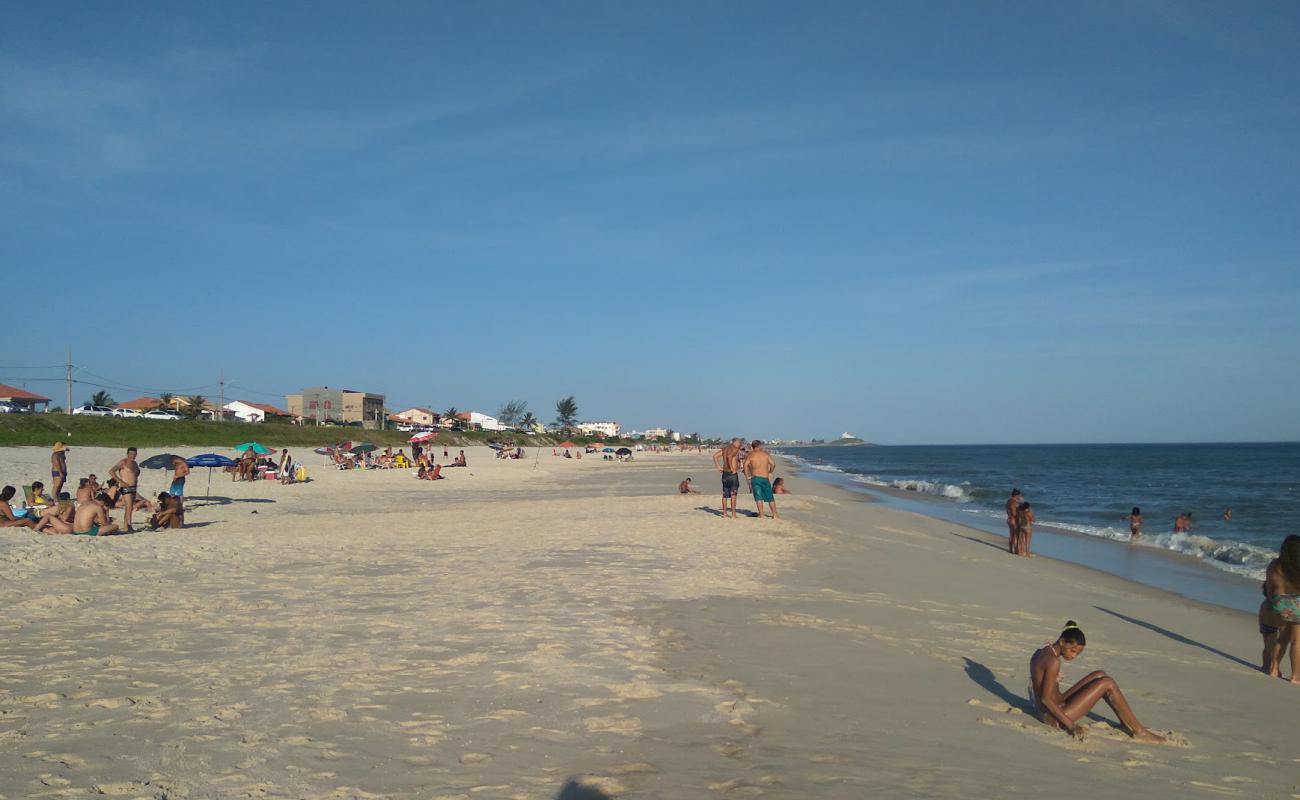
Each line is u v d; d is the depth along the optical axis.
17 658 6.71
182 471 20.06
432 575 11.55
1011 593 12.80
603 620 8.76
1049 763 5.25
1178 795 4.86
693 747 5.10
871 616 9.81
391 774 4.50
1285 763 5.71
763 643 8.05
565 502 26.75
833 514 24.14
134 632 7.73
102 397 103.12
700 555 14.27
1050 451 198.62
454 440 110.69
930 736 5.62
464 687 6.21
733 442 21.19
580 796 4.26
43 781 4.23
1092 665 8.48
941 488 46.44
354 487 34.34
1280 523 29.66
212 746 4.83
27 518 15.48
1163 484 55.03
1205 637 10.86
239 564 12.20
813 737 5.42
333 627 8.12
